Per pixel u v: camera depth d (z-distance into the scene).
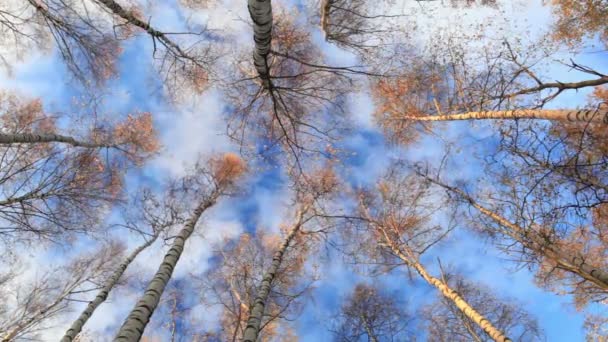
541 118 5.75
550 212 5.30
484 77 7.41
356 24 7.07
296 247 10.03
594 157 4.82
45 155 8.08
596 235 5.89
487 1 7.32
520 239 6.49
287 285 9.29
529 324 8.97
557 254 5.80
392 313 10.38
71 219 8.08
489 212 7.68
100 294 7.68
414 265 9.17
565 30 6.91
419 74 8.70
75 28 6.23
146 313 3.75
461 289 9.45
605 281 4.94
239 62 8.19
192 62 8.09
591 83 5.12
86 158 8.58
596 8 6.48
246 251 9.86
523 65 6.91
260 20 4.04
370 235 10.95
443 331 9.56
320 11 7.43
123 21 7.38
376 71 7.86
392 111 10.56
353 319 10.38
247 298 7.53
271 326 9.25
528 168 5.66
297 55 7.32
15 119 8.03
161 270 4.94
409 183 10.80
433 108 10.21
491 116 7.04
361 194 11.47
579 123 5.14
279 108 7.59
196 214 8.81
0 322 7.42
